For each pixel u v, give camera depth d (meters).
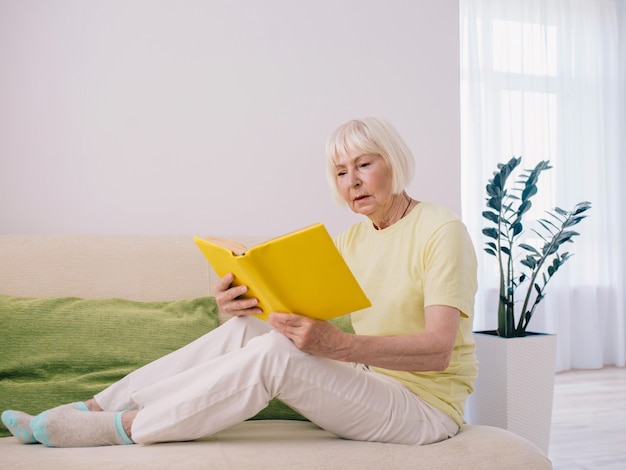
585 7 4.46
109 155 2.47
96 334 1.90
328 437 1.54
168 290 2.16
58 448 1.40
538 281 4.20
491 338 2.36
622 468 2.39
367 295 1.66
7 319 1.86
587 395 3.63
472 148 4.04
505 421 2.28
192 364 1.57
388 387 1.49
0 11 2.36
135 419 1.39
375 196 1.63
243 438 1.50
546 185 4.26
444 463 1.39
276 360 1.37
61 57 2.42
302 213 2.70
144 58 2.51
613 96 4.53
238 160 2.62
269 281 1.30
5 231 2.36
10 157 2.37
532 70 4.27
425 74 2.88
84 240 2.15
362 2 2.79
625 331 4.55
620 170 4.54
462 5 4.07
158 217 2.52
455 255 1.50
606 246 4.54
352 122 1.65
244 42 2.63
